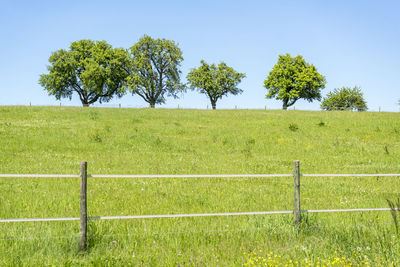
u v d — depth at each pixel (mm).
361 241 7535
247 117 45062
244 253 6930
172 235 8172
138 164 19078
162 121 39750
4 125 31938
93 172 16344
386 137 31781
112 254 7188
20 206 10477
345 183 15930
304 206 11297
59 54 78188
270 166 20047
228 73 91438
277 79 83562
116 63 75125
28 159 19141
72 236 7750
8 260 6703
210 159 22000
